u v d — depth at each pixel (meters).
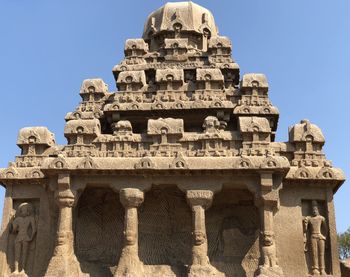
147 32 28.66
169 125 19.84
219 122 21.45
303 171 19.56
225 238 19.89
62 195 18.08
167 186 18.78
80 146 20.09
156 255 19.59
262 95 23.19
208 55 25.95
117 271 17.31
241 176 18.11
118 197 20.34
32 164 20.73
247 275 18.89
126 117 23.09
